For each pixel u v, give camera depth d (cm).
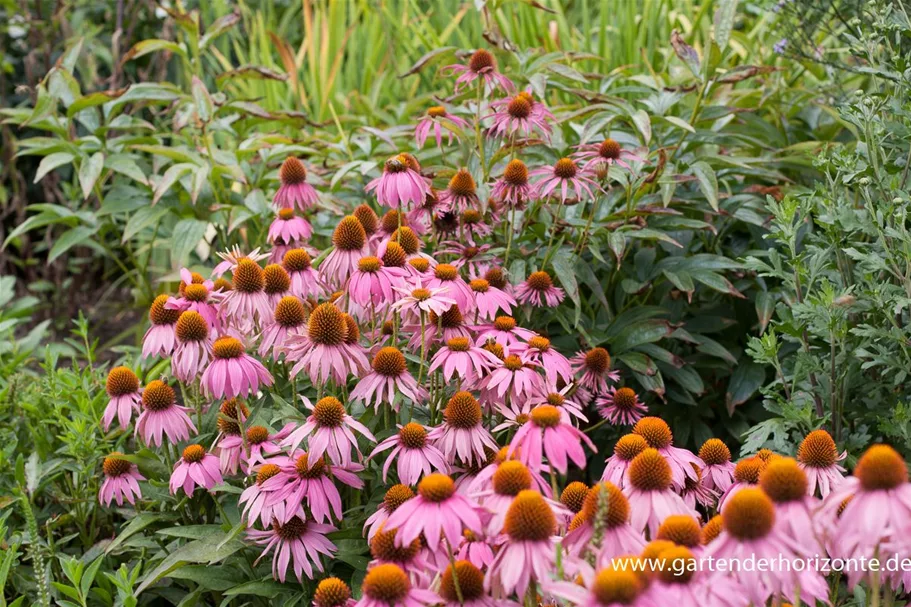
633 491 173
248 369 227
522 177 291
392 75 553
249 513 217
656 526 169
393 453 209
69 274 584
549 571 155
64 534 301
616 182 356
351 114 510
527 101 310
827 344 286
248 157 438
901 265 264
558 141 367
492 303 253
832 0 358
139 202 409
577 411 221
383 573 158
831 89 416
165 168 473
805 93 425
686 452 199
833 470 197
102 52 588
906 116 257
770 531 144
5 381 339
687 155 381
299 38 688
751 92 429
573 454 177
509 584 152
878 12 289
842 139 437
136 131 524
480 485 199
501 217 323
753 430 262
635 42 500
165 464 252
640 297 363
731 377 340
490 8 376
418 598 159
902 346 249
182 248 378
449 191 301
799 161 376
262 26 566
